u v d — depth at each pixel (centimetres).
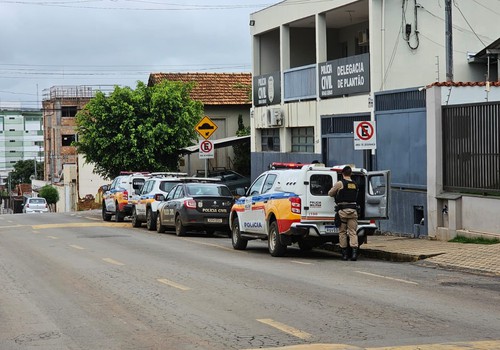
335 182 1873
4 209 11288
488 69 2600
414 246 1975
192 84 4231
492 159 1948
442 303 1187
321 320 1052
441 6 2633
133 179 3572
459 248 1867
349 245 1861
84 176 7075
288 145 3272
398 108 2369
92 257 1938
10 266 1783
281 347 887
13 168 14750
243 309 1144
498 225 1914
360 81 2644
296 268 1677
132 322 1063
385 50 2591
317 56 2970
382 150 2455
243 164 4509
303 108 3095
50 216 4406
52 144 9381
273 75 3369
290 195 1878
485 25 2717
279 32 3556
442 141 2120
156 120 4038
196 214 2630
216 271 1617
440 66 2642
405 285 1391
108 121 4009
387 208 1892
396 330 982
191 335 967
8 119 16825
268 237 1997
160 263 1784
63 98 9156
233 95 4988
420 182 2233
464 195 2025
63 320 1092
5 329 1039
